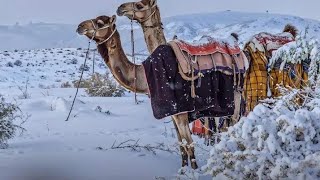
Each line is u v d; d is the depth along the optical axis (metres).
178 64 8.42
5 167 7.77
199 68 8.53
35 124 12.36
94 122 12.84
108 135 11.15
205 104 8.59
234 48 9.20
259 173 5.55
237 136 5.92
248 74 9.84
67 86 27.77
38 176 7.18
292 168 5.39
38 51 50.16
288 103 6.37
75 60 43.81
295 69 9.44
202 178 6.77
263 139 5.77
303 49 7.58
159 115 8.38
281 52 7.85
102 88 20.81
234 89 9.02
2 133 9.59
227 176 5.77
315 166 5.45
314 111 5.90
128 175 7.43
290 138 5.67
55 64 42.56
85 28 8.55
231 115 9.01
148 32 9.98
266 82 9.74
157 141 10.56
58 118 13.27
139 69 8.73
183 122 8.48
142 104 16.52
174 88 8.36
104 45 8.67
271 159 5.55
